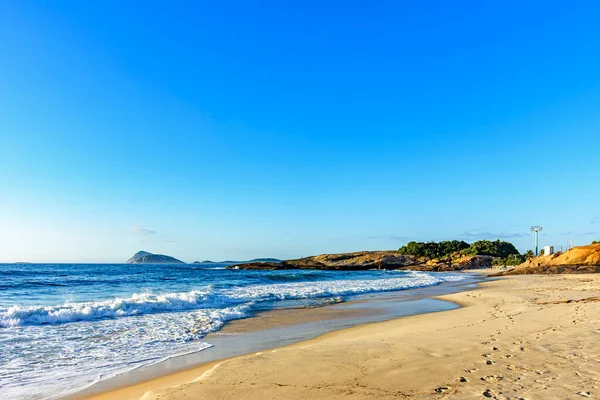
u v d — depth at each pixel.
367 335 10.20
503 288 26.17
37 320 12.05
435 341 8.30
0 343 9.35
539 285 27.83
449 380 5.59
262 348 9.12
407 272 74.88
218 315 13.73
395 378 5.79
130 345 9.33
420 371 6.10
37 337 10.05
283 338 10.26
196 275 46.50
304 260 126.75
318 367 6.46
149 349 8.95
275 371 6.28
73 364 7.68
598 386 5.06
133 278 39.12
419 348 7.66
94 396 5.91
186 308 15.55
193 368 7.43
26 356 8.23
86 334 10.47
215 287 26.28
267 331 11.22
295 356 7.18
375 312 15.18
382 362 6.69
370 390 5.30
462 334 9.01
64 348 8.95
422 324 11.57
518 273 51.75
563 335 8.38
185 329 11.32
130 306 14.65
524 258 102.31
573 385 5.12
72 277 40.22
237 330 11.34
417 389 5.27
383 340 8.53
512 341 7.96
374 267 104.44
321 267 99.12
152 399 5.16
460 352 7.23
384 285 29.77
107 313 13.59
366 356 7.12
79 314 12.95
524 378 5.52
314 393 5.25
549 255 58.31
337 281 34.78
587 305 13.19
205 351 8.80
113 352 8.64
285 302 18.44
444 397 4.90
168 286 28.17
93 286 28.58
